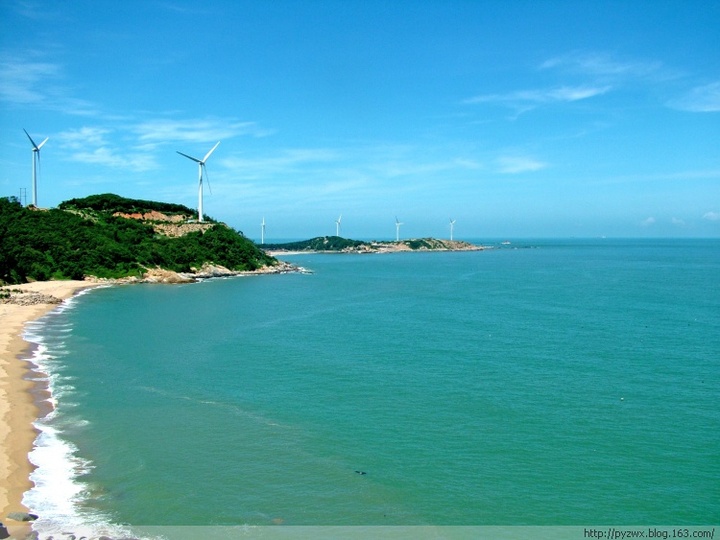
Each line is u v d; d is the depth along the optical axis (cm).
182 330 6494
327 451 2958
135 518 2236
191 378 4344
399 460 2855
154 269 12775
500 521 2305
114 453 2870
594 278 13725
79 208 15200
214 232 15988
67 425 3253
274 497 2458
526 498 2484
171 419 3409
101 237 12775
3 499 2314
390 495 2495
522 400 3788
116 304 8769
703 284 11825
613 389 4031
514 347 5472
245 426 3306
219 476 2642
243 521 2250
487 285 12294
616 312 7756
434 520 2302
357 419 3431
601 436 3158
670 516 2355
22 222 12488
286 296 10244
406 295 10388
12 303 8138
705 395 3875
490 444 3052
